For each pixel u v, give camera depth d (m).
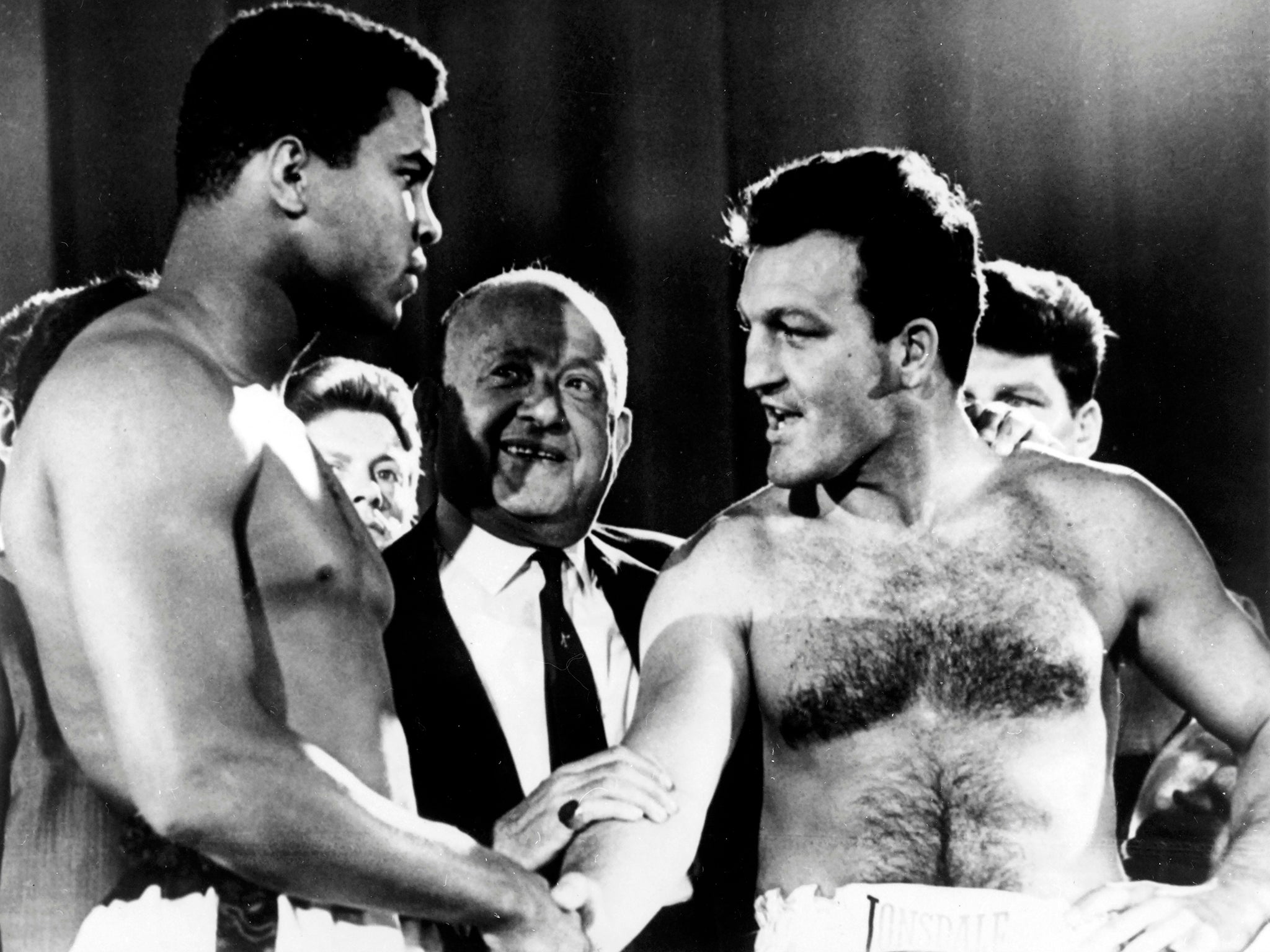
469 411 1.83
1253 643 1.73
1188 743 1.77
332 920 1.41
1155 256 2.08
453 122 2.01
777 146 2.04
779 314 1.79
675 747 1.72
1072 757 1.71
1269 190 2.04
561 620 1.80
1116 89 2.06
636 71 2.03
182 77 1.96
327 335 1.88
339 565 1.41
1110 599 1.74
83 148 1.95
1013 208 2.07
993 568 1.74
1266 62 2.02
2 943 1.38
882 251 1.77
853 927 1.69
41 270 1.94
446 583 1.79
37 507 1.30
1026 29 2.06
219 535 1.26
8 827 1.40
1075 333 2.01
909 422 1.79
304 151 1.43
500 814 1.71
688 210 2.02
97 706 1.35
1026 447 1.82
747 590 1.79
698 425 1.96
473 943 1.56
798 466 1.80
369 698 1.43
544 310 1.84
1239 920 1.65
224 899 1.39
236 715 1.24
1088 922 1.66
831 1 2.03
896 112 2.05
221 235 1.41
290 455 1.40
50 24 1.94
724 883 1.74
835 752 1.74
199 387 1.30
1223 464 2.05
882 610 1.75
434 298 1.99
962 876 1.69
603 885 1.63
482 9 2.01
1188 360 2.07
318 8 1.48
